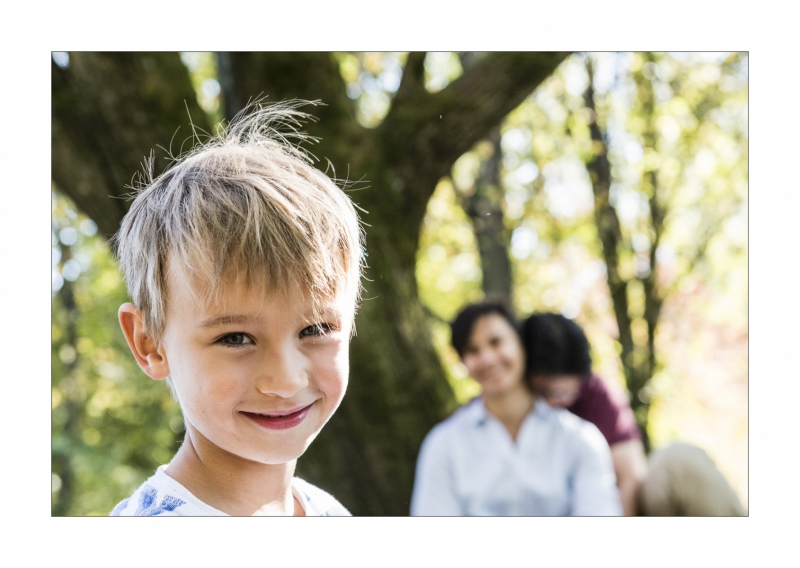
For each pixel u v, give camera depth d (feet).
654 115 15.94
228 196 2.62
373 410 9.64
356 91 13.88
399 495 9.54
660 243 16.67
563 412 7.32
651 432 16.10
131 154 8.83
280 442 2.67
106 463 17.25
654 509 6.30
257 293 2.54
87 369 17.94
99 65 8.63
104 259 16.83
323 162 9.43
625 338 16.62
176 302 2.63
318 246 2.67
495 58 9.80
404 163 9.97
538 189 17.24
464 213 17.76
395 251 9.97
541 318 7.30
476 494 7.13
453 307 18.79
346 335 2.82
